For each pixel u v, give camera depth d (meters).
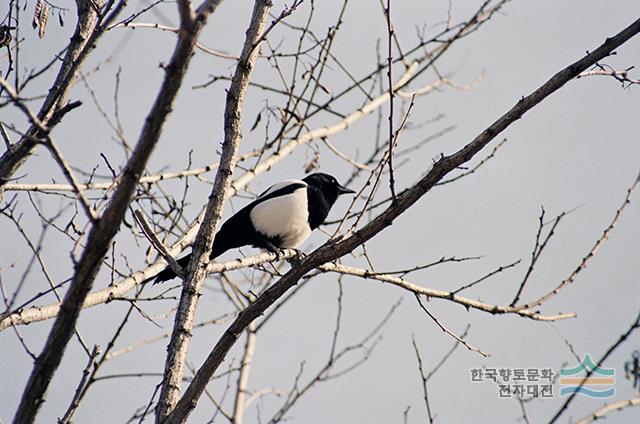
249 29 10.23
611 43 9.09
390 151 8.95
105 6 10.26
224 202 9.76
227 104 10.06
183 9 6.31
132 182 6.43
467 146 9.00
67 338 6.62
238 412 13.80
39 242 8.13
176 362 8.81
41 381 6.64
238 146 10.00
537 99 9.06
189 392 8.52
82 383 8.47
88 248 6.47
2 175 8.93
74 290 6.54
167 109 6.40
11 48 9.63
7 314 8.39
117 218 6.45
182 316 9.12
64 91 9.49
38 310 9.48
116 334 9.70
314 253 9.10
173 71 6.35
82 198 6.42
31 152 9.55
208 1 6.46
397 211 9.02
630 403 7.35
